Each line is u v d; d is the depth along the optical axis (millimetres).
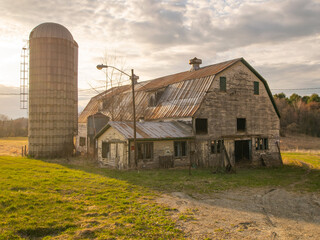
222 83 24953
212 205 10758
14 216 8359
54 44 30844
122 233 7586
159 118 26484
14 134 106188
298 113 90312
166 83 31188
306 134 84688
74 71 33156
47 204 9797
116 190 12383
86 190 12188
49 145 30297
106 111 36219
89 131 31016
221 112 24672
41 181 13594
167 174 17891
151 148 20969
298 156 35469
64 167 20688
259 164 26797
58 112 30781
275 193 13359
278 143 28562
